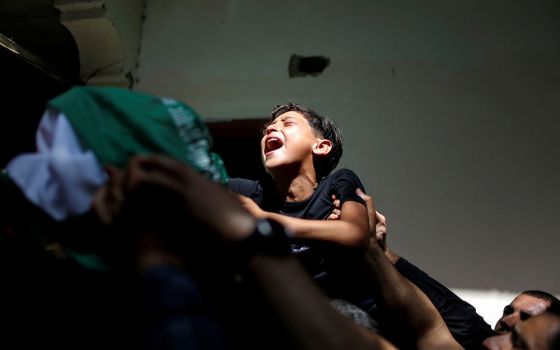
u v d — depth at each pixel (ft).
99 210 2.96
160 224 2.91
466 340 6.28
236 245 2.69
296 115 7.05
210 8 11.28
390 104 10.12
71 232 3.26
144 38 11.37
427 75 10.16
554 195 9.25
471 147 9.70
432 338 5.33
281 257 2.71
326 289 5.68
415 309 5.34
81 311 3.47
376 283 5.42
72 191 3.16
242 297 3.02
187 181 2.76
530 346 4.54
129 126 3.27
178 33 11.28
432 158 9.77
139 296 2.72
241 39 10.99
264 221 2.80
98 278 3.49
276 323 2.61
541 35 9.96
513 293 8.91
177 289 2.67
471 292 9.03
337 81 10.40
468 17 10.27
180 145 3.34
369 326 4.85
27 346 3.48
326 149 6.91
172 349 2.49
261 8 11.07
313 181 6.80
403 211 9.60
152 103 3.42
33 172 3.24
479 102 9.88
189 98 10.90
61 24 10.55
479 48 10.11
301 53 10.66
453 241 9.31
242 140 10.94
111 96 3.34
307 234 5.27
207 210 2.71
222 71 10.90
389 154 9.90
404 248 9.43
